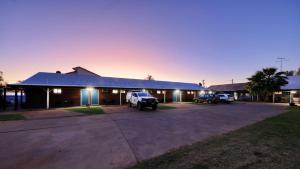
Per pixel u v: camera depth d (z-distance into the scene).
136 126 10.59
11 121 12.27
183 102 35.84
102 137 8.09
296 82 39.38
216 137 7.99
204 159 5.33
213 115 15.68
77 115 15.27
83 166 5.03
